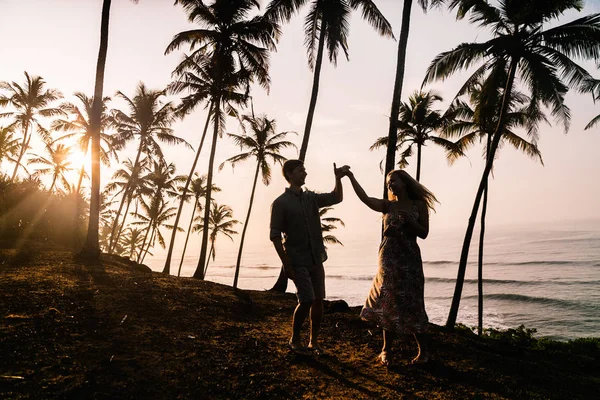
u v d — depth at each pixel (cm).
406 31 910
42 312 401
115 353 315
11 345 302
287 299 757
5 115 2673
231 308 558
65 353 302
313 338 369
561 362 504
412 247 361
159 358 315
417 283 355
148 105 2614
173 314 463
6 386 239
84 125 2589
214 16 1723
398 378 319
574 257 7744
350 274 7456
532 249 10331
